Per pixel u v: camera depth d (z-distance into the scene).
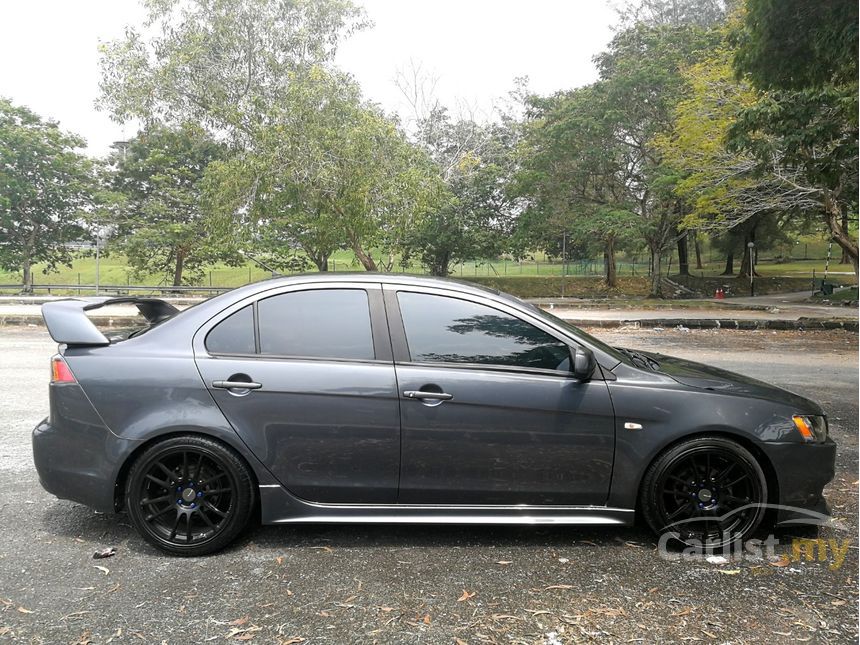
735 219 25.33
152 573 3.22
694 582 3.16
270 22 19.27
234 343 3.55
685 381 3.65
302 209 18.64
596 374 3.54
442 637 2.65
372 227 17.81
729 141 15.15
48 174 33.38
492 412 3.44
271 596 2.99
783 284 42.25
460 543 3.62
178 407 3.42
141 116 19.83
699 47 29.64
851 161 14.97
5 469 4.77
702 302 27.67
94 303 3.78
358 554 3.46
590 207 35.00
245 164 17.31
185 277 38.19
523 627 2.74
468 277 42.19
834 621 2.79
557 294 39.34
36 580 3.13
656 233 35.09
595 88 31.83
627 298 35.38
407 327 3.59
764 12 9.89
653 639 2.65
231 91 19.61
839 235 22.42
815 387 8.20
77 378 3.48
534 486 3.50
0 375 8.35
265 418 3.43
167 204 33.50
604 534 3.77
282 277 3.81
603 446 3.48
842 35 9.31
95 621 2.75
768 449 3.52
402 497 3.51
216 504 3.51
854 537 3.70
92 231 34.53
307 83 17.42
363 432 3.44
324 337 3.57
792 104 13.86
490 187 35.75
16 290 34.03
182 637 2.64
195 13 19.64
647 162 33.41
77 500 3.48
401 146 17.92
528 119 37.25
